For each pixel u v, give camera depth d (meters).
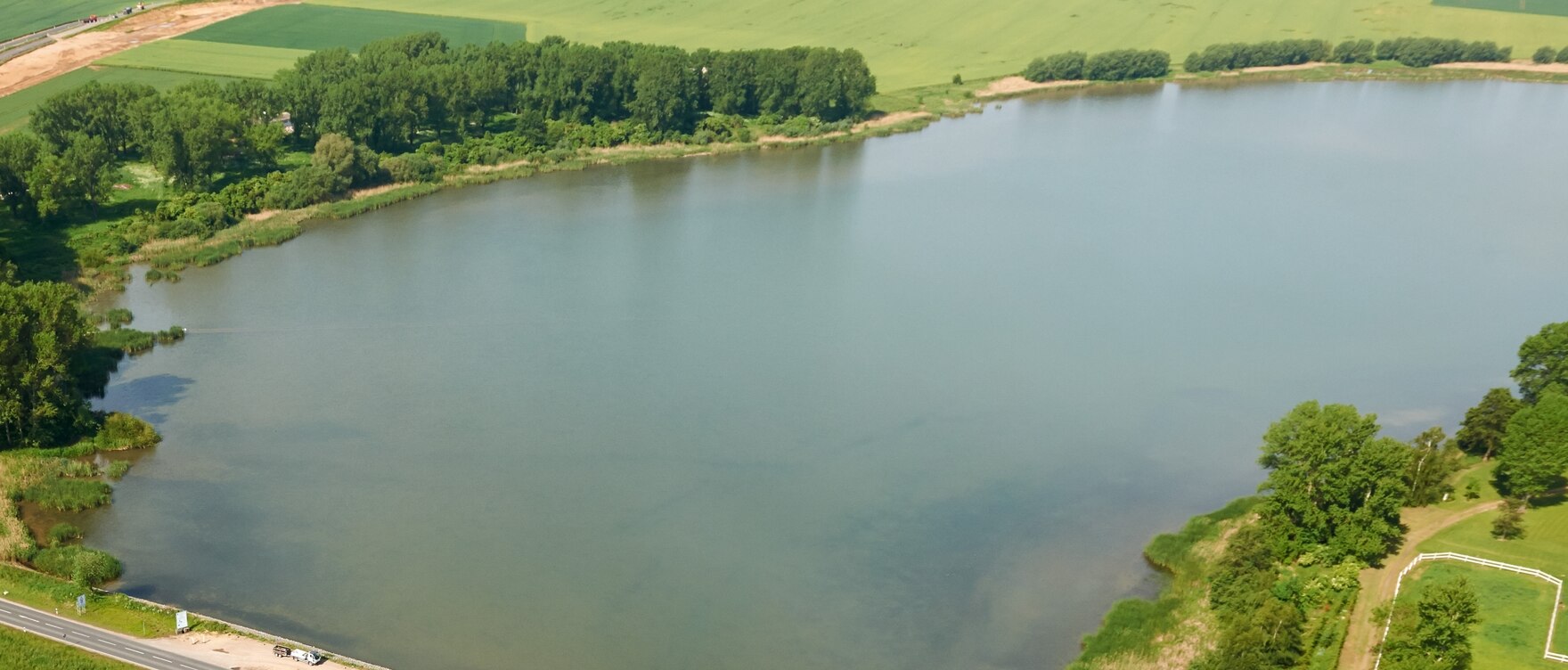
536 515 161.75
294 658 130.25
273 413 185.25
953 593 148.25
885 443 180.75
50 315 173.62
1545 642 128.88
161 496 163.88
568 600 145.50
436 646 136.75
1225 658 126.12
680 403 190.62
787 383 197.50
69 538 153.62
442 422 183.50
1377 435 184.12
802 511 164.00
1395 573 142.12
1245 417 189.88
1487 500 158.25
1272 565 141.50
